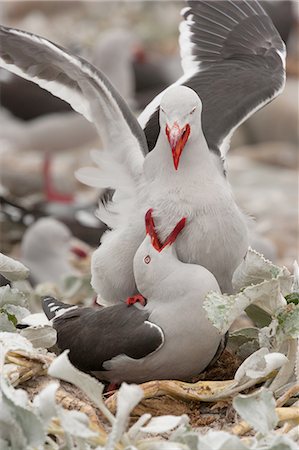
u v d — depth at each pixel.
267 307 10.71
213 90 12.65
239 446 9.22
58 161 32.31
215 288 10.65
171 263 10.72
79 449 9.41
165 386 10.64
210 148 11.84
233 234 11.14
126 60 30.50
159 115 11.74
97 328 10.85
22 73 11.93
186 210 11.02
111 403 10.44
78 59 11.34
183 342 10.58
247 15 13.66
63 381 10.84
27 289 12.54
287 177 31.48
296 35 41.81
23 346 10.26
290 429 10.20
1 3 48.16
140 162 11.54
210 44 13.42
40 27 46.38
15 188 29.98
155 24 46.44
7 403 9.34
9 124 29.39
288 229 26.34
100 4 48.16
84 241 25.06
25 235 22.58
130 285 11.66
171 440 9.55
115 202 11.70
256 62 13.15
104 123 11.79
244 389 10.79
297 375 10.65
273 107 36.25
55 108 29.06
